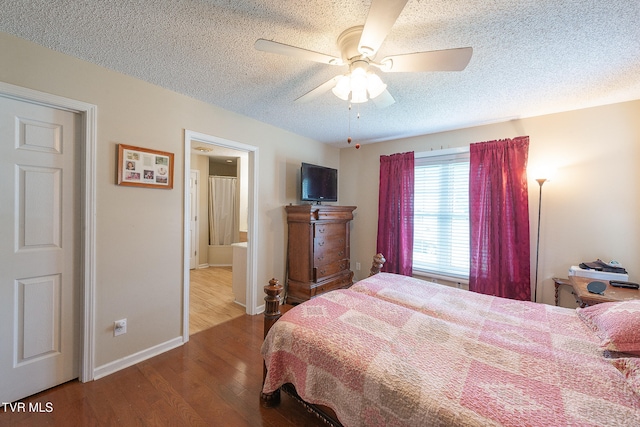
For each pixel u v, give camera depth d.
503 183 2.83
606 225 2.43
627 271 2.35
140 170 2.06
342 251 3.71
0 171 1.55
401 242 3.56
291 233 3.35
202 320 2.92
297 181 3.56
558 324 1.54
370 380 1.10
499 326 1.50
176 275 2.34
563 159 2.62
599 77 1.94
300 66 1.85
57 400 1.66
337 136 3.63
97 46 1.64
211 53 1.71
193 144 4.30
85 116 1.81
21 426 1.46
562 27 1.41
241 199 5.39
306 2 1.26
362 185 4.08
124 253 2.01
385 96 1.78
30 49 1.58
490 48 1.61
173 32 1.50
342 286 3.69
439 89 2.15
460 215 3.33
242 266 3.38
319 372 1.29
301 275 3.26
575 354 1.22
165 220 2.26
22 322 1.64
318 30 1.47
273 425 1.51
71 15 1.36
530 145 2.79
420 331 1.41
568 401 0.91
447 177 3.43
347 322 1.49
